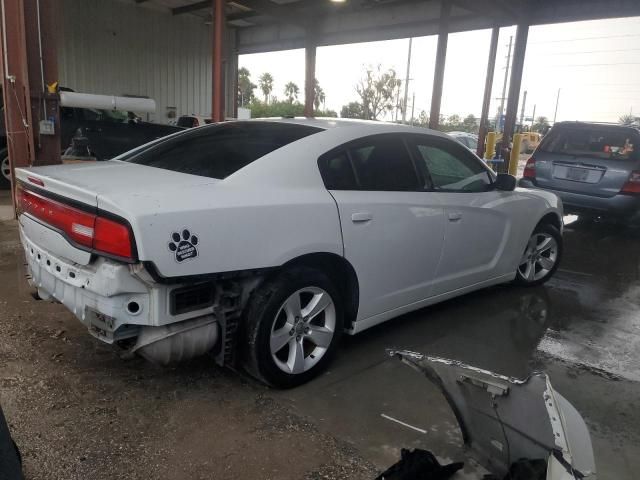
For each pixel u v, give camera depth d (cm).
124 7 1505
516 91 1272
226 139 328
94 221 232
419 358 217
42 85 596
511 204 442
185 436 246
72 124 924
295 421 265
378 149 343
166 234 226
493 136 1349
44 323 357
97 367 304
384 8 1377
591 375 338
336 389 299
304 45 1560
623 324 432
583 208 762
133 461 227
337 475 227
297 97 5766
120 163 332
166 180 269
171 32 1625
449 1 1120
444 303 457
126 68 1545
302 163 297
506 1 1134
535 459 189
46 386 280
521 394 188
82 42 1440
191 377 301
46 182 263
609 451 257
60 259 257
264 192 271
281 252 269
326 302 302
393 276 342
